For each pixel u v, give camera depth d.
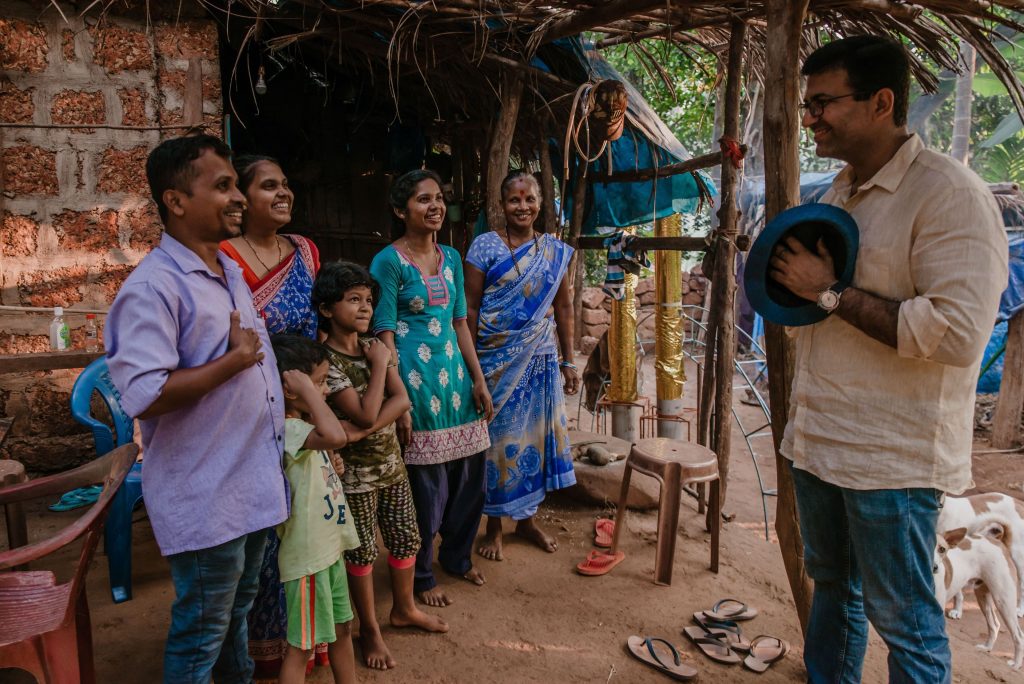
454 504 3.13
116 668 2.47
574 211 4.59
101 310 3.97
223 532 1.78
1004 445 7.09
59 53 3.78
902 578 1.95
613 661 2.67
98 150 3.89
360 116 6.25
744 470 6.30
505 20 3.54
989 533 3.39
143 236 4.02
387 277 2.76
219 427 1.77
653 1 3.00
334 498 2.15
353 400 2.36
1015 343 6.99
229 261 1.93
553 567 3.42
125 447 2.03
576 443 4.64
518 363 3.31
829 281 1.92
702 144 13.66
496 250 3.26
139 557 3.29
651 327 11.41
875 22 3.43
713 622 2.93
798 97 2.44
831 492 2.13
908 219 1.83
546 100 4.29
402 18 3.33
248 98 5.82
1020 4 2.90
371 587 2.53
